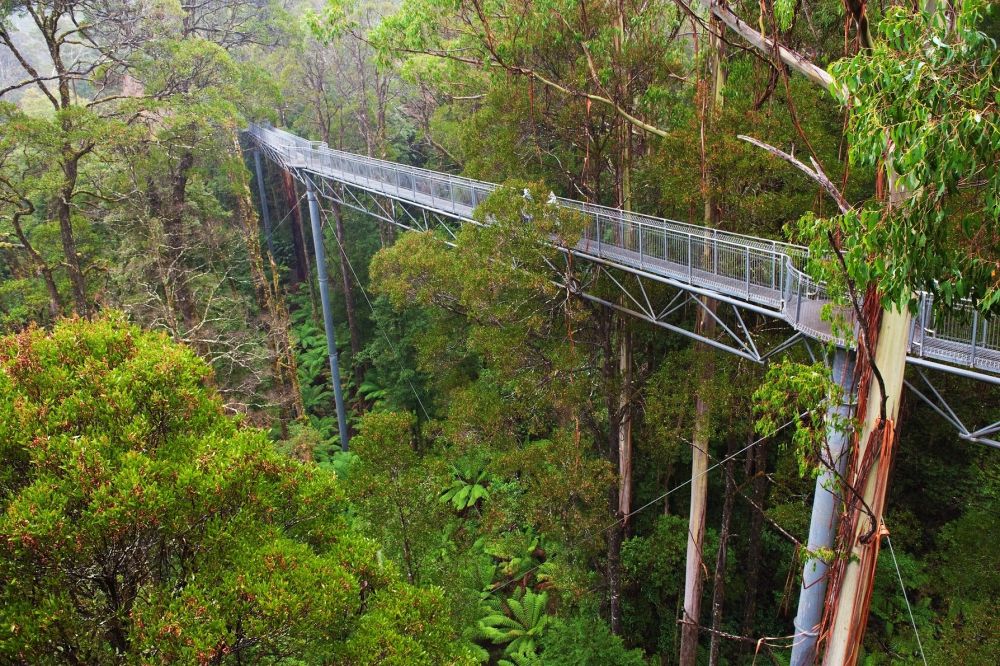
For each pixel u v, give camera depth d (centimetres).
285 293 3444
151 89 1759
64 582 514
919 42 414
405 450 1020
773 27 648
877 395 636
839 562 699
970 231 417
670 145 1004
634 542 1477
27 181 1349
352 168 2003
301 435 2019
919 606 1259
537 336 1212
